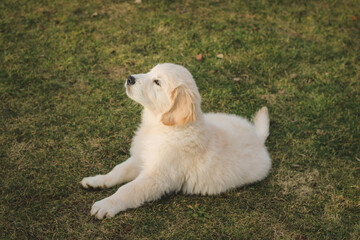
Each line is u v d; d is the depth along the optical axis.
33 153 3.25
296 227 2.86
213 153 2.93
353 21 6.10
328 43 5.51
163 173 2.87
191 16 5.79
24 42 4.83
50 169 3.11
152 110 2.96
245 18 5.92
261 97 4.36
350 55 5.27
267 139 3.79
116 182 3.01
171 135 2.85
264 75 4.73
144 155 3.00
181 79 2.77
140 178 2.85
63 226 2.63
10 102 3.83
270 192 3.15
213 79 4.53
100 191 2.96
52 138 3.44
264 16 6.02
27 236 2.53
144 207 2.86
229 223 2.82
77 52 4.75
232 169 3.01
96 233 2.60
